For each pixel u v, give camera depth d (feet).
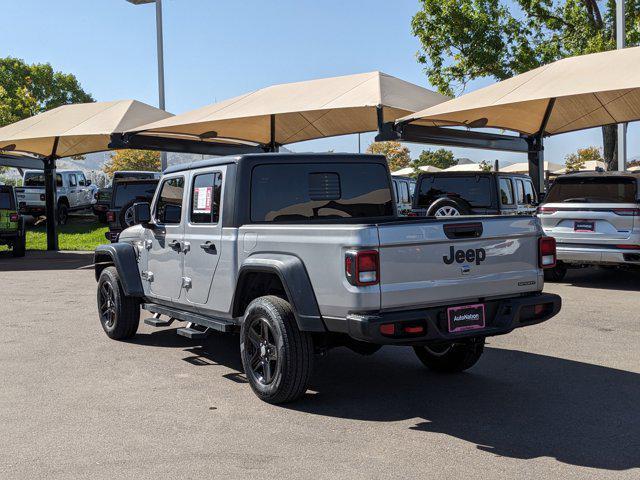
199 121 50.62
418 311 16.12
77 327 29.14
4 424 16.55
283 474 13.33
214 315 20.68
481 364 21.99
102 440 15.37
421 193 45.91
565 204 38.47
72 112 61.46
